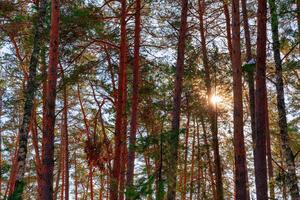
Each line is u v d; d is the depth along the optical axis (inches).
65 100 1010.1
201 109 852.0
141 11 836.0
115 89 864.9
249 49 717.3
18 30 720.3
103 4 717.9
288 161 552.7
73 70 748.6
